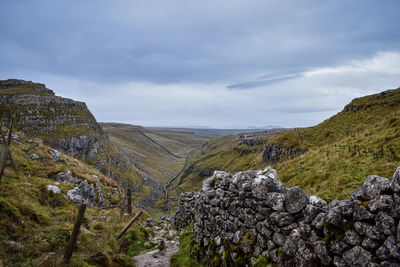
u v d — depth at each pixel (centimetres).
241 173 871
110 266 862
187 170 16612
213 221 997
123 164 13900
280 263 584
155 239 1476
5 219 927
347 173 1368
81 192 1903
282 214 614
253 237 724
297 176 1741
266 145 5291
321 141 3766
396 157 1292
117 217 1656
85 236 1069
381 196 431
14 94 13888
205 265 914
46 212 1222
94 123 17050
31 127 11444
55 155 2581
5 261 707
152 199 11162
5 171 1537
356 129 3297
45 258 755
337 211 490
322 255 486
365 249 421
